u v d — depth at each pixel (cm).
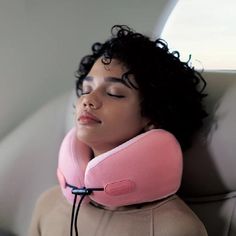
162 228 70
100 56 87
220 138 78
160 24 118
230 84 84
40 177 112
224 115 79
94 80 80
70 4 121
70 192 79
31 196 112
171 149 74
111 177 71
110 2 119
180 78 84
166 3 115
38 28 123
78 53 125
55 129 115
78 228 78
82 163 78
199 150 82
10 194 113
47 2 121
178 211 72
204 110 83
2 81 125
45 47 125
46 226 85
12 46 123
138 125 78
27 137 116
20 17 121
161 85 80
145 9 117
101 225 75
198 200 84
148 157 71
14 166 113
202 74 91
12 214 113
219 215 79
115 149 72
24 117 130
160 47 86
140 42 84
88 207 79
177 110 82
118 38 85
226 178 77
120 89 77
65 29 123
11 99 128
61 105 117
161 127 81
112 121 75
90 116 74
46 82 129
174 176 74
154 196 73
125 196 72
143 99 78
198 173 82
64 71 128
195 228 70
